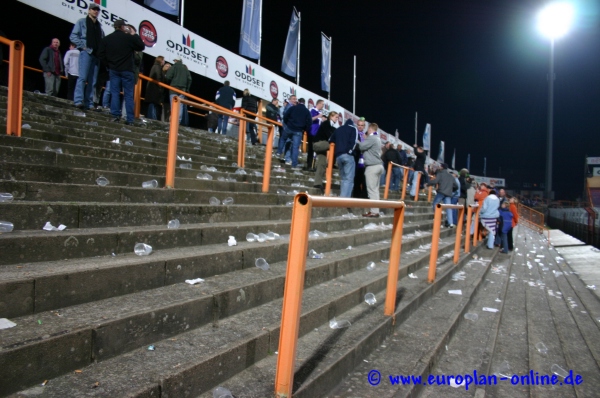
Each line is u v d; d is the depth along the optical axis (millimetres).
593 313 5945
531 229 20281
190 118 20859
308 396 2318
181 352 2270
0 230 2734
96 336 2086
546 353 4223
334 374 2637
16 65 4637
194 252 3398
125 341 2227
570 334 4906
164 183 5133
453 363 3592
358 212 8141
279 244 4191
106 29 11484
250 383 2297
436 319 4242
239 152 7848
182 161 6523
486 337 4301
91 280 2475
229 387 2238
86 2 10898
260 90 17297
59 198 3590
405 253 6609
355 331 3268
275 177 8180
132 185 4738
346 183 7762
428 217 11125
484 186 11695
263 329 2713
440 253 7570
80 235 2865
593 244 14883
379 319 3604
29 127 5430
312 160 11023
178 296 2715
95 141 5879
